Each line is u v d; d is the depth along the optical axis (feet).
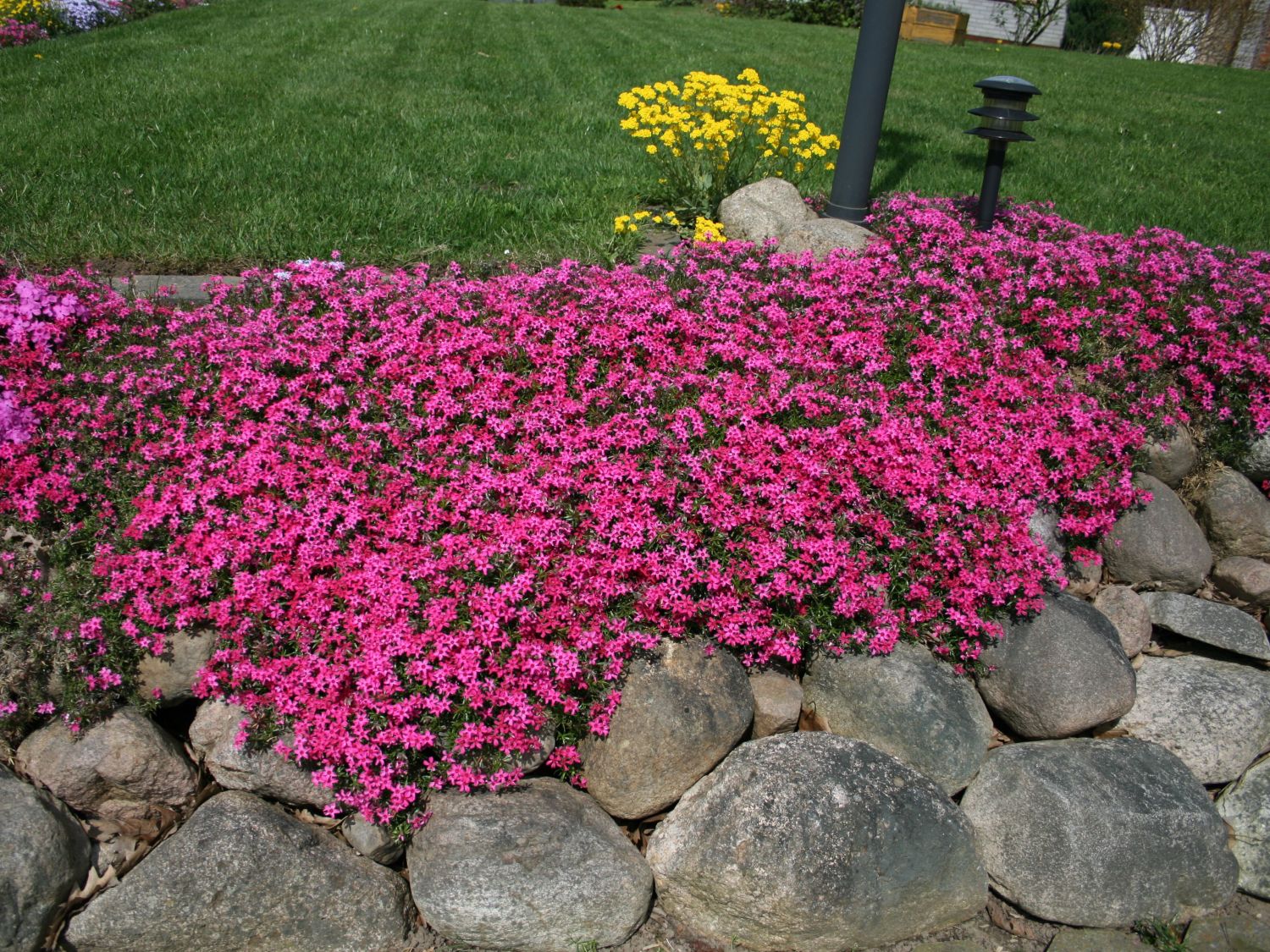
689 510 12.02
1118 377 15.58
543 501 11.68
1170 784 11.61
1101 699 11.94
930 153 29.50
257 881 9.52
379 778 9.77
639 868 10.28
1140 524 14.35
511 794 10.15
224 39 42.50
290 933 9.59
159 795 10.28
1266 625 14.44
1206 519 15.35
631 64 42.80
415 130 27.22
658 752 10.54
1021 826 11.03
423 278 16.29
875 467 12.67
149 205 19.48
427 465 12.33
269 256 17.78
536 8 69.82
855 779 10.59
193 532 11.16
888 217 21.03
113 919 9.26
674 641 11.29
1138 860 10.88
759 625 11.46
